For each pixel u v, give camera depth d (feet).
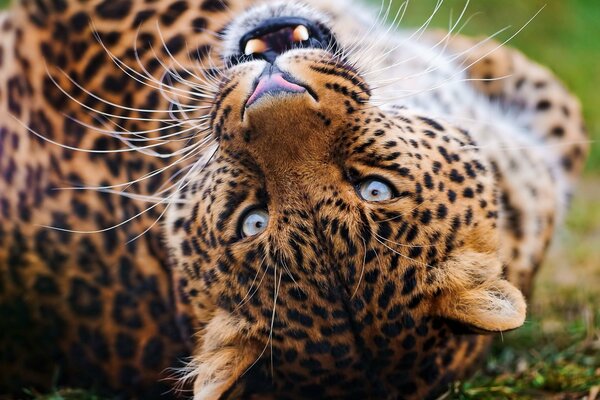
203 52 21.24
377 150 16.90
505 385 22.40
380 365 17.70
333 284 16.84
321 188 16.52
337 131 16.48
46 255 21.20
